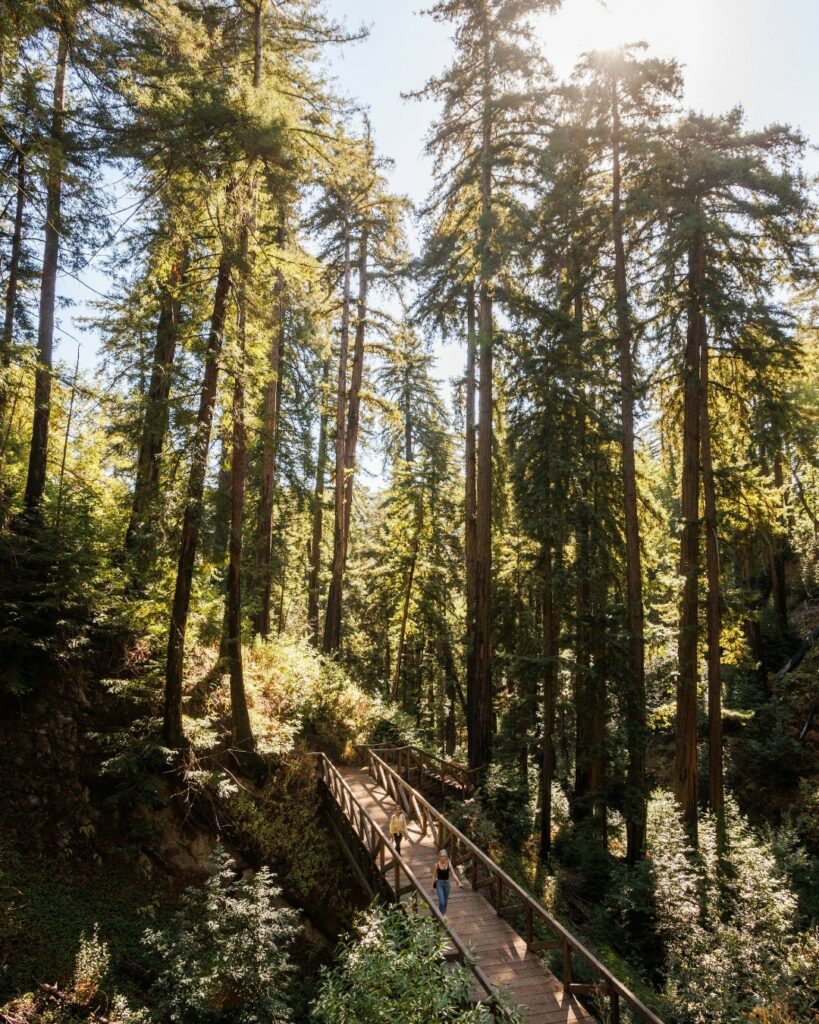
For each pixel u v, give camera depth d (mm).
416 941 6277
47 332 14727
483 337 17875
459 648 29828
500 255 17000
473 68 19078
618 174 17906
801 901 12930
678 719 16672
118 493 16391
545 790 16172
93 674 12617
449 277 18938
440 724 33406
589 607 18656
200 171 10961
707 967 9328
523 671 17062
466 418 21984
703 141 16391
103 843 11039
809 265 15734
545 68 17875
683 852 13648
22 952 8516
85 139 11078
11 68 9516
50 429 17312
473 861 11250
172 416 11953
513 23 18375
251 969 8609
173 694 12273
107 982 8602
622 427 17594
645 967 11719
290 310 21328
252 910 9016
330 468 28359
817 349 21656
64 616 12594
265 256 13242
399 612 29500
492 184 19344
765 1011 7762
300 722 16344
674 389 19000
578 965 9961
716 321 16156
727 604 17234
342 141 16156
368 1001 5898
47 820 10742
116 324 15359
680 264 17219
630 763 15562
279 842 13219
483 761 17891
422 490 27344
